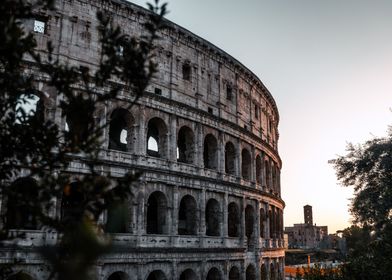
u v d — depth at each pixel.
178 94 68.75
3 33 17.36
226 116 78.44
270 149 96.25
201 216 68.19
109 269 54.91
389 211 49.78
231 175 77.38
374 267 47.94
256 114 91.94
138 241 57.59
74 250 12.60
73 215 17.45
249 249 82.06
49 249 13.32
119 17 62.81
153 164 62.12
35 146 19.33
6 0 17.55
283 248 102.00
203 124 72.00
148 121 63.28
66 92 18.98
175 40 70.19
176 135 66.81
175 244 62.50
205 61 75.69
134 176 18.81
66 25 57.84
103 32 19.77
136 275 57.28
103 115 57.84
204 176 69.50
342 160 55.03
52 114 53.78
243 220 78.75
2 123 20.03
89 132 18.70
